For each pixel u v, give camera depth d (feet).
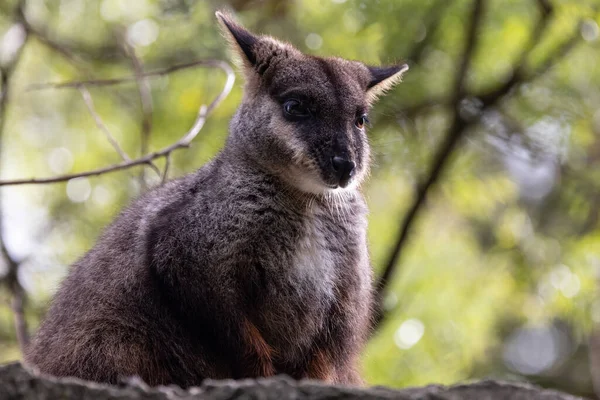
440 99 54.85
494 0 54.75
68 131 61.87
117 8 59.98
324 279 30.83
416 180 56.65
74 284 31.71
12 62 54.90
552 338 85.46
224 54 55.62
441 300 57.47
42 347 31.42
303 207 30.94
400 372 53.62
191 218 29.96
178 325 30.04
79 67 58.08
